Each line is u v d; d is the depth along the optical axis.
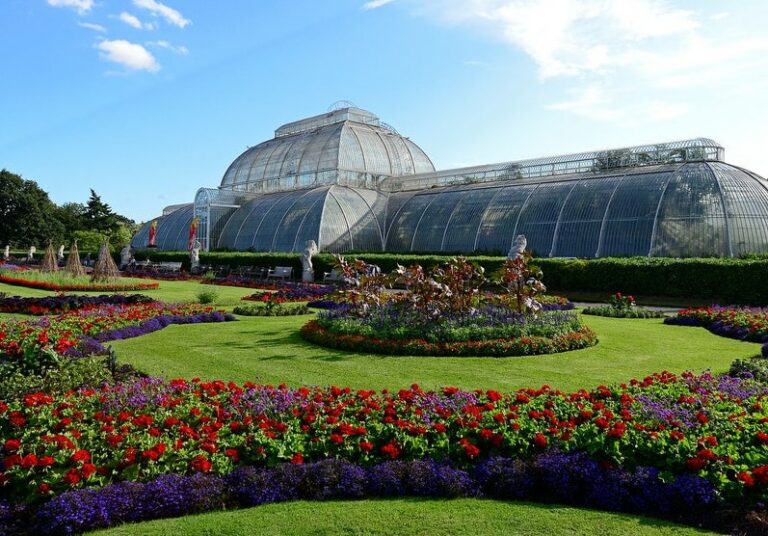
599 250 45.31
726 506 8.11
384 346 18.66
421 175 71.25
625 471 8.74
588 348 19.67
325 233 63.00
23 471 8.39
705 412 10.38
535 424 10.05
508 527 7.72
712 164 44.88
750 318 23.53
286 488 8.66
